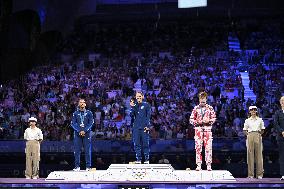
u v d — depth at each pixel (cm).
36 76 3225
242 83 3142
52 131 2459
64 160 2331
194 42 3741
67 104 2769
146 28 3981
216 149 2275
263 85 3084
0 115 2656
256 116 1446
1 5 3180
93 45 3788
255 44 3697
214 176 1337
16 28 3359
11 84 3133
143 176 1352
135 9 4088
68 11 3947
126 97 2925
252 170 1430
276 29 3881
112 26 4059
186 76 3145
